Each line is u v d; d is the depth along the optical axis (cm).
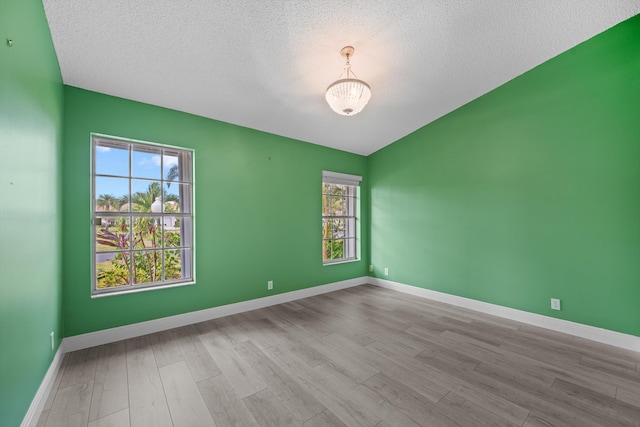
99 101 252
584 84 261
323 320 310
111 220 264
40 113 164
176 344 249
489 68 286
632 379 193
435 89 315
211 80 255
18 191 131
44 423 151
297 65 247
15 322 127
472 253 346
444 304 368
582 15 227
